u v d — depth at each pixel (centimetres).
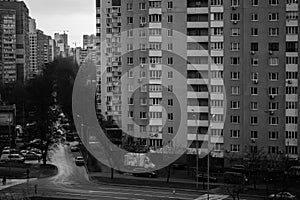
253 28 8994
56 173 8606
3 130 11719
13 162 9581
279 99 8888
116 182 7731
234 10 9062
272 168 8050
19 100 15262
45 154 9450
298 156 8744
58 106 14138
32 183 7612
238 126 9062
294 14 8819
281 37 8875
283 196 6775
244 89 9031
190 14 9450
